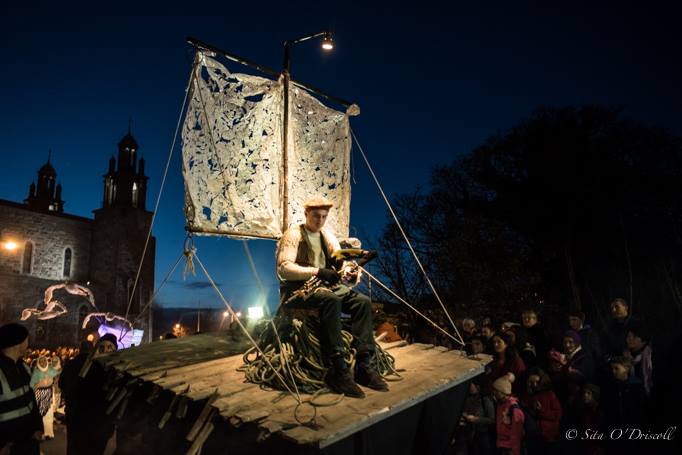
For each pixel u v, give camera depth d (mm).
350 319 3725
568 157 13211
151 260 39688
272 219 4398
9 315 32375
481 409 5227
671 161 11961
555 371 5184
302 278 3535
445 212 12891
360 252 3621
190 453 2693
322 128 5016
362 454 3117
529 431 4883
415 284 10305
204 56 4078
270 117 4547
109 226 38031
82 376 4098
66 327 34500
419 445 4023
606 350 5164
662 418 3312
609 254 11039
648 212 10914
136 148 43781
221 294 3381
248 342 4484
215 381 3254
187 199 3779
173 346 4469
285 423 2529
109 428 4477
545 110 14820
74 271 37156
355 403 2863
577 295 9953
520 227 13555
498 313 9633
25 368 4070
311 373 3211
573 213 12242
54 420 9016
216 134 4094
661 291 9461
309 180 4852
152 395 3207
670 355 3330
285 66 4688
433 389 3203
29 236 34781
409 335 8914
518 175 14422
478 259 10273
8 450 3814
